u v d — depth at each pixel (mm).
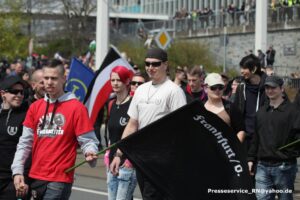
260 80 11039
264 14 32969
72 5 60906
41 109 8180
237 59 53094
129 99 10242
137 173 9023
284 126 9633
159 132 8055
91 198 13859
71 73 15742
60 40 62125
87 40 61031
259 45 33062
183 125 8047
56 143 8039
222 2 67000
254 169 10000
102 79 13492
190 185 8016
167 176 8039
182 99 9094
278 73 47969
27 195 8844
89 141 8094
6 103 9281
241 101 11062
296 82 39000
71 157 8094
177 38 49500
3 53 52688
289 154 9648
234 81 15102
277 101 9734
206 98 12672
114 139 10195
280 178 9695
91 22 63312
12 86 9164
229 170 7980
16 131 9203
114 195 10164
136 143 8062
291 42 48906
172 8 76938
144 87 9258
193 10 65938
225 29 54000
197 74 12617
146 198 8914
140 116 9180
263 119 9781
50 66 8102
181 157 8031
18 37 56125
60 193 7988
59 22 63188
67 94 8195
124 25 63844
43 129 8102
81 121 8070
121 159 9836
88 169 17859
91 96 13461
